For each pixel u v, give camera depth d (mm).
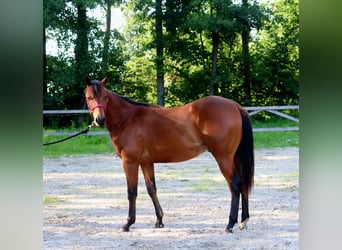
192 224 5285
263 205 6125
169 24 19953
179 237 4777
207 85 20594
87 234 4930
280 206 6043
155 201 5195
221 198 6645
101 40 19766
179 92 20516
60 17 19047
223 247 4379
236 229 5008
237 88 20578
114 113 5055
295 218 5418
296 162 9719
